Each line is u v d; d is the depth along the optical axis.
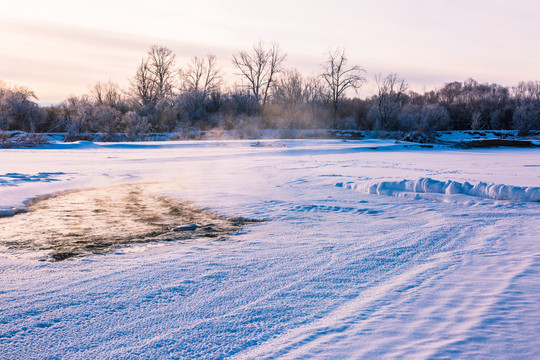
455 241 6.75
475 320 3.65
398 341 3.31
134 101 66.12
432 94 90.56
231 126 57.19
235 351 3.28
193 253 6.29
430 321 3.68
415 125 59.38
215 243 6.95
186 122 53.81
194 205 10.67
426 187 11.76
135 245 6.85
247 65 73.38
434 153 35.53
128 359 3.17
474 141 48.81
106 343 3.42
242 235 7.54
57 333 3.59
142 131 44.59
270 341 3.44
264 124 58.25
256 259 5.92
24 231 7.83
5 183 12.90
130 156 24.62
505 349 3.11
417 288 4.58
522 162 25.61
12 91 51.38
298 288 4.71
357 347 3.24
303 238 7.23
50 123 53.34
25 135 34.78
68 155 24.31
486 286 4.55
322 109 65.19
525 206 9.80
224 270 5.39
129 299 4.39
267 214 9.51
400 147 39.50
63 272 5.33
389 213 9.45
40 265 5.66
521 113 66.81
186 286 4.79
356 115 65.00
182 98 62.56
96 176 15.88
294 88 69.00
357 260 5.79
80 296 4.46
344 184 13.58
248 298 4.41
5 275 5.20
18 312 4.02
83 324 3.77
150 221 8.86
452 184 11.48
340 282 4.90
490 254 5.92
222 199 11.47
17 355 3.21
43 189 12.59
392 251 6.24
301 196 11.89
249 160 24.28
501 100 78.50
